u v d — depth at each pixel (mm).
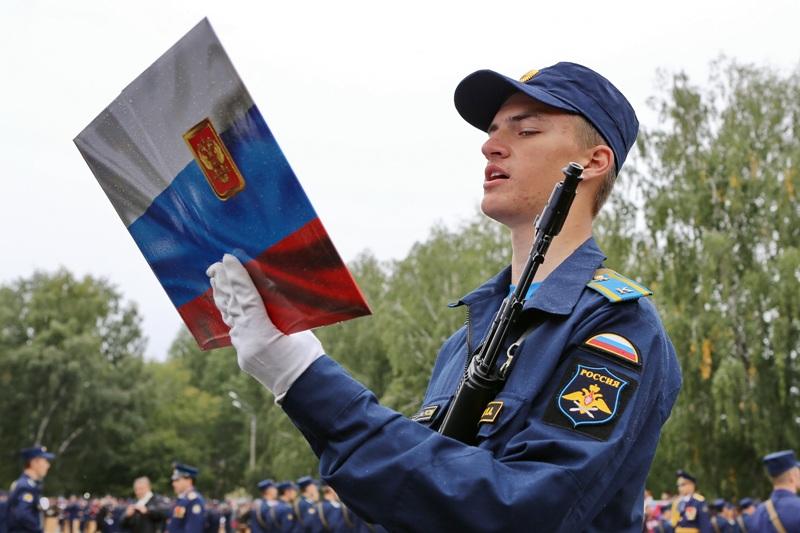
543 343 2088
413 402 34156
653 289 26547
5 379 54031
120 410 57188
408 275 38094
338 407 1877
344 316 1835
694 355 25109
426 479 1794
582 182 2344
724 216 27219
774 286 25234
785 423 25281
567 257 2283
